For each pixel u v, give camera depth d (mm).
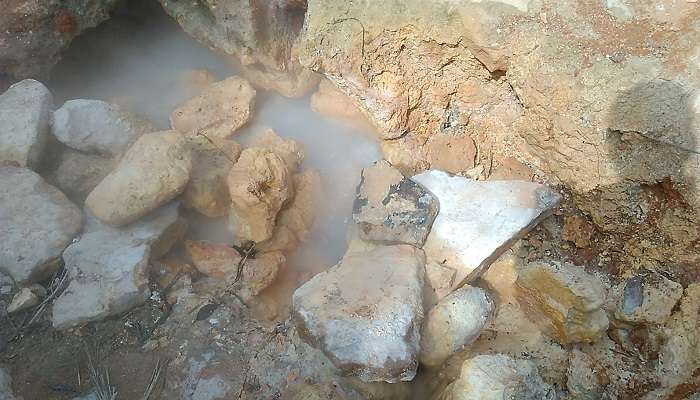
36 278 998
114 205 991
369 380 832
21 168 1049
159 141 1030
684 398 826
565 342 915
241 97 1180
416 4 936
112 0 1199
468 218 977
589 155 900
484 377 789
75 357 941
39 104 1083
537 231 1006
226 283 1038
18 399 881
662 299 869
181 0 1166
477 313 893
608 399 860
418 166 1084
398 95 1034
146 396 898
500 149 1059
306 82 1224
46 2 1147
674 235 890
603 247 960
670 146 832
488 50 928
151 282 1017
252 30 1118
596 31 856
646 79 820
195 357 936
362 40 981
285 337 943
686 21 814
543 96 904
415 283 890
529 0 892
